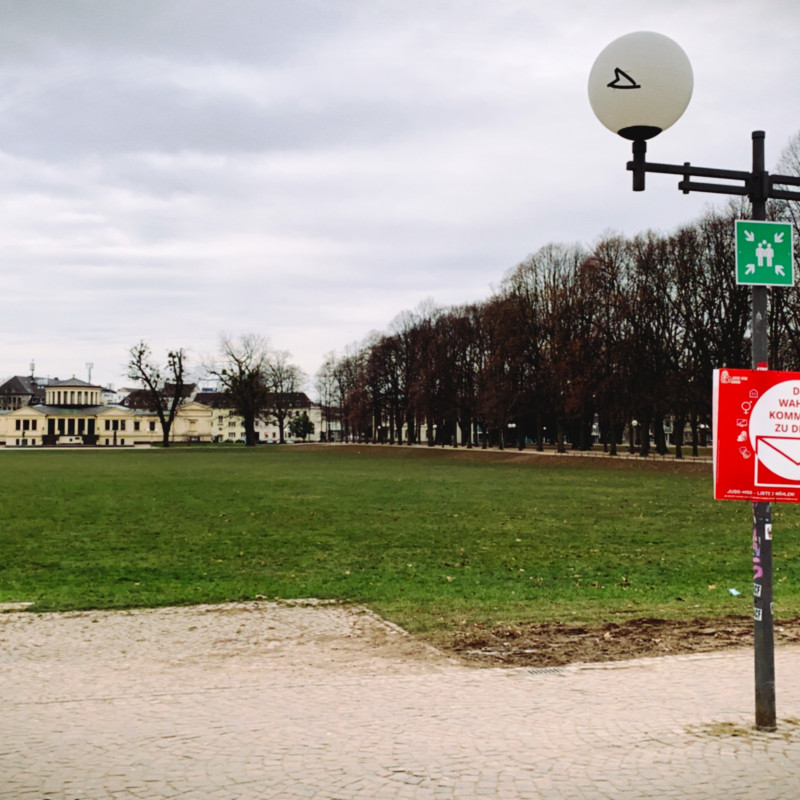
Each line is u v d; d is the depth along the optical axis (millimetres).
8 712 9031
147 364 147875
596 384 78188
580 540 27250
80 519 33406
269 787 6867
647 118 7906
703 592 17844
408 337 131000
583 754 7590
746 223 7965
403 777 7066
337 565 22172
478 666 11164
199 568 21625
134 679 10625
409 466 81625
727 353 68375
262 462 91875
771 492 7996
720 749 7668
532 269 96875
